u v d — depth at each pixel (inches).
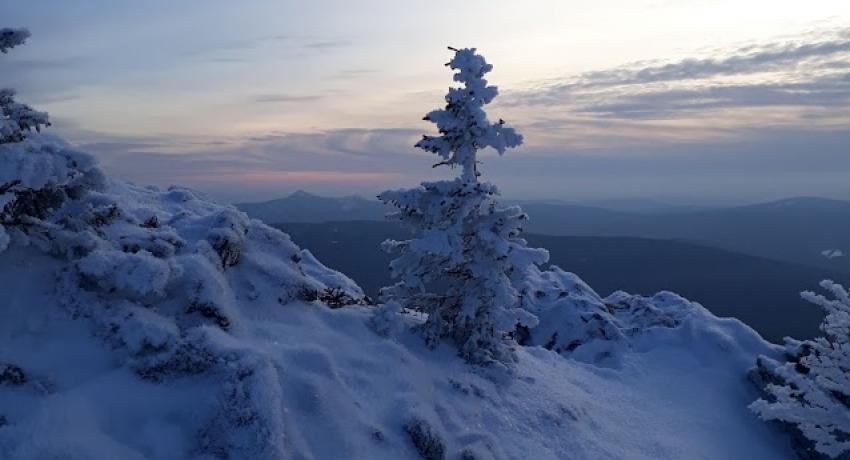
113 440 277.9
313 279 559.2
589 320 796.0
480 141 478.6
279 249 514.9
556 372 587.5
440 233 469.7
